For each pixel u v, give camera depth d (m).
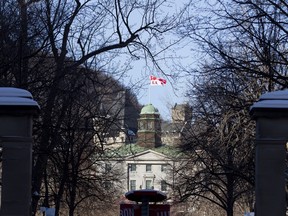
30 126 17.73
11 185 17.58
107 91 45.25
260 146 17.36
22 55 27.28
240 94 33.47
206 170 44.22
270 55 27.69
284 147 17.33
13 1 27.75
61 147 36.56
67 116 36.00
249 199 45.78
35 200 30.30
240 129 32.38
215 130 37.59
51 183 48.19
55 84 29.45
